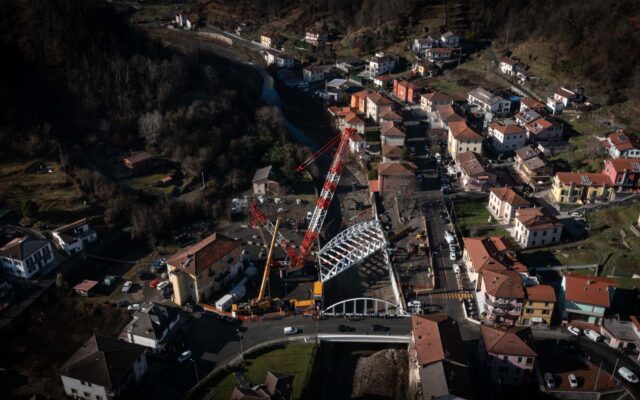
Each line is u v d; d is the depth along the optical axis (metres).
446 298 132.12
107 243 154.25
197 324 126.69
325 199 160.12
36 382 111.19
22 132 182.25
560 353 113.50
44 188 165.50
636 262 136.50
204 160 189.25
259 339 121.44
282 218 173.38
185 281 132.50
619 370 108.12
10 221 154.38
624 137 179.25
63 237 146.00
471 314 125.94
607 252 141.88
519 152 189.50
